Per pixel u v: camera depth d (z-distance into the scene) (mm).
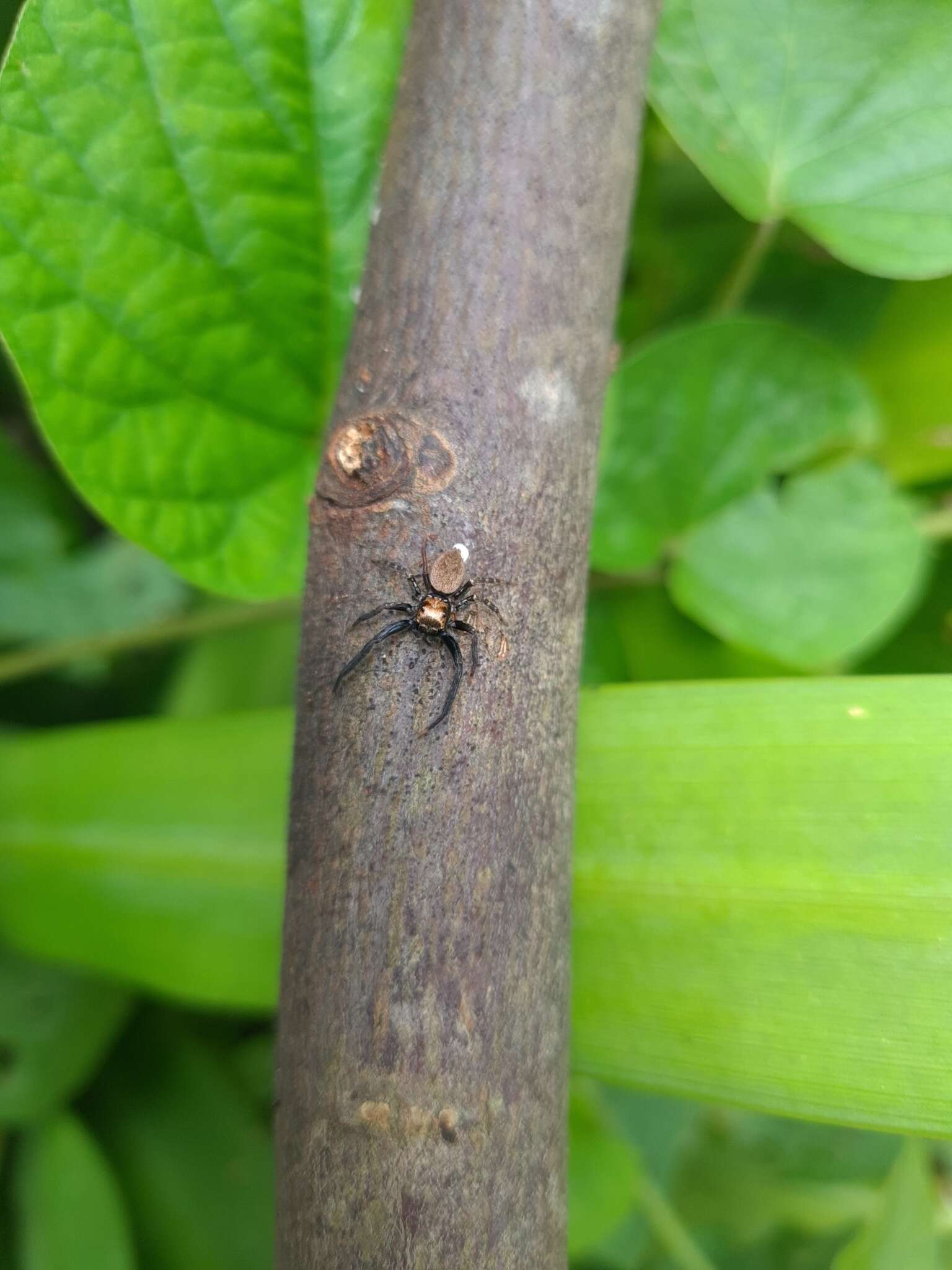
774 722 107
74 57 107
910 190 124
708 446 148
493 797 83
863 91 125
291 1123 81
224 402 124
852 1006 98
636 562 150
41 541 174
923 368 155
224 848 139
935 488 165
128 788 144
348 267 121
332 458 87
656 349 144
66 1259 144
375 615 85
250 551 127
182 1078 165
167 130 112
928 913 98
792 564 148
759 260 143
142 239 114
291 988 83
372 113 117
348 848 81
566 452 91
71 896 142
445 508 86
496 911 81
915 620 164
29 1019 150
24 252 110
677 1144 178
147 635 162
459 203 93
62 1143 150
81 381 116
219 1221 155
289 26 112
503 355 90
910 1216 126
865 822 102
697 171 158
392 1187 76
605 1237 150
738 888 103
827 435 149
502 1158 79
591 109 97
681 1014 103
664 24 123
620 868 107
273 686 174
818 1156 184
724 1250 184
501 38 96
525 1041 82
